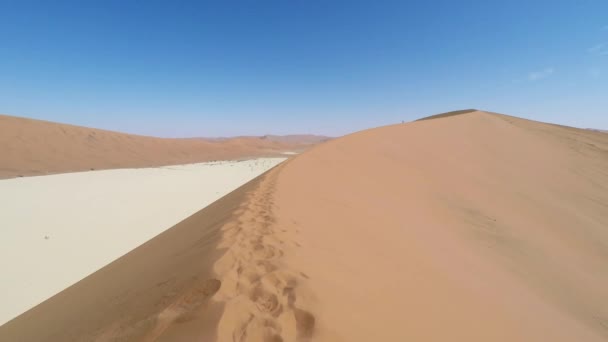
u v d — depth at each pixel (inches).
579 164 703.7
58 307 178.2
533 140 876.0
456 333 105.3
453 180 510.6
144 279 145.5
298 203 237.0
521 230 336.5
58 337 121.7
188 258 142.1
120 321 102.1
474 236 300.0
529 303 168.2
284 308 89.5
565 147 840.3
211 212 275.9
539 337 125.6
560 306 190.7
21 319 190.7
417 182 460.8
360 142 634.8
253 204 218.5
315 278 109.6
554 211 430.9
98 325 109.8
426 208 357.7
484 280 182.7
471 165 623.8
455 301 132.3
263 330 79.6
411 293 126.5
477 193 461.4
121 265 220.2
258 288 98.7
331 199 282.2
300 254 131.3
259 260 120.4
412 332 96.5
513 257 263.6
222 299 89.4
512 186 528.7
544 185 557.9
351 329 86.1
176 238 226.7
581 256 306.3
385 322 96.7
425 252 201.2
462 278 170.1
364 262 146.6
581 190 554.6
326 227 191.2
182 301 95.0
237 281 102.2
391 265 154.3
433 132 830.5
